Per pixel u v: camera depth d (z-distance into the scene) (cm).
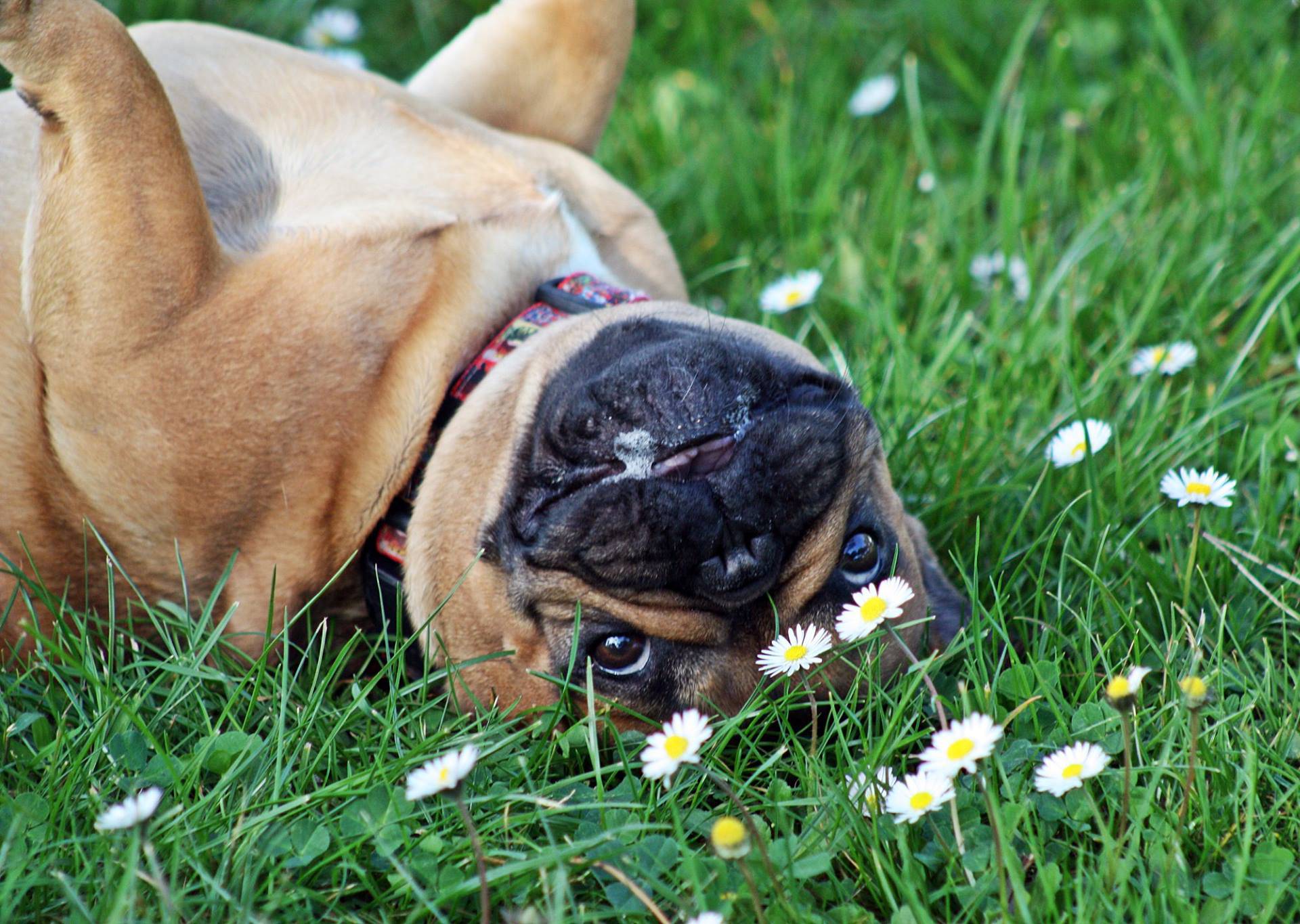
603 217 532
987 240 641
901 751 391
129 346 391
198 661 386
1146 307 561
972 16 766
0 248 414
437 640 399
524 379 409
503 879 335
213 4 727
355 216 438
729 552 360
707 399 359
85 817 357
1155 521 482
